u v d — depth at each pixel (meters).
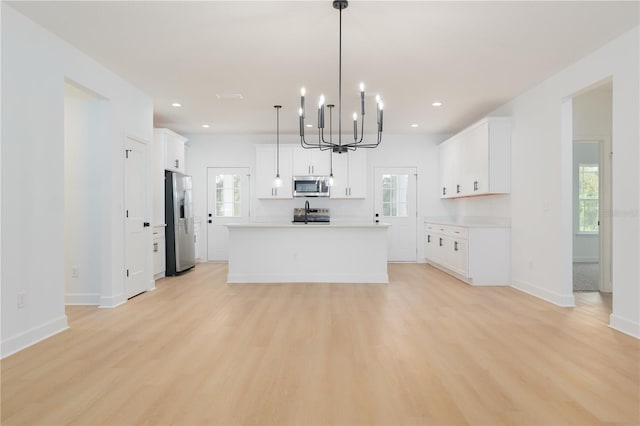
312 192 7.38
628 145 3.25
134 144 4.62
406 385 2.27
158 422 1.87
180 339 3.06
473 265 5.29
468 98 5.18
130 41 3.41
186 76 4.30
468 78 4.39
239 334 3.19
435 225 6.91
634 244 3.18
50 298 3.18
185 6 2.82
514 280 5.18
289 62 3.91
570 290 4.16
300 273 5.54
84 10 2.87
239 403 2.06
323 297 4.55
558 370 2.48
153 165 5.95
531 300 4.41
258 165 7.43
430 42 3.44
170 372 2.44
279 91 4.85
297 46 3.53
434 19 3.02
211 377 2.37
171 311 3.93
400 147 7.68
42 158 3.12
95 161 4.12
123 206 4.35
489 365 2.56
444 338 3.09
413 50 3.62
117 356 2.71
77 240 4.17
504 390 2.21
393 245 7.69
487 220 6.07
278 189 7.42
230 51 3.64
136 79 4.38
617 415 1.94
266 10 2.88
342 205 7.69
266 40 3.41
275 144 7.43
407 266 7.15
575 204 8.10
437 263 6.81
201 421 1.88
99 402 2.07
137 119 4.68
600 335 3.17
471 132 5.89
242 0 2.74
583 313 3.85
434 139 7.68
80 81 3.61
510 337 3.12
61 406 2.02
